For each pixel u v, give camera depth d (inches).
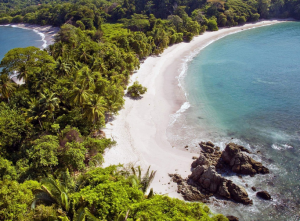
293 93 2765.7
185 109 2583.7
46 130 1930.4
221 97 2810.0
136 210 1088.2
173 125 2310.5
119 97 2447.1
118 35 4207.7
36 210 994.1
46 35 6048.2
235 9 6437.0
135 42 3934.5
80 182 1279.5
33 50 2807.6
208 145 2009.1
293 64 3617.1
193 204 1201.4
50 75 2507.4
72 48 3494.1
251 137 2100.1
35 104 1941.4
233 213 1434.5
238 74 3408.0
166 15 6446.9
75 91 1968.5
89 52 3235.7
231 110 2534.5
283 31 5565.9
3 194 1058.7
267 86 2987.2
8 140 1755.7
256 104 2613.2
